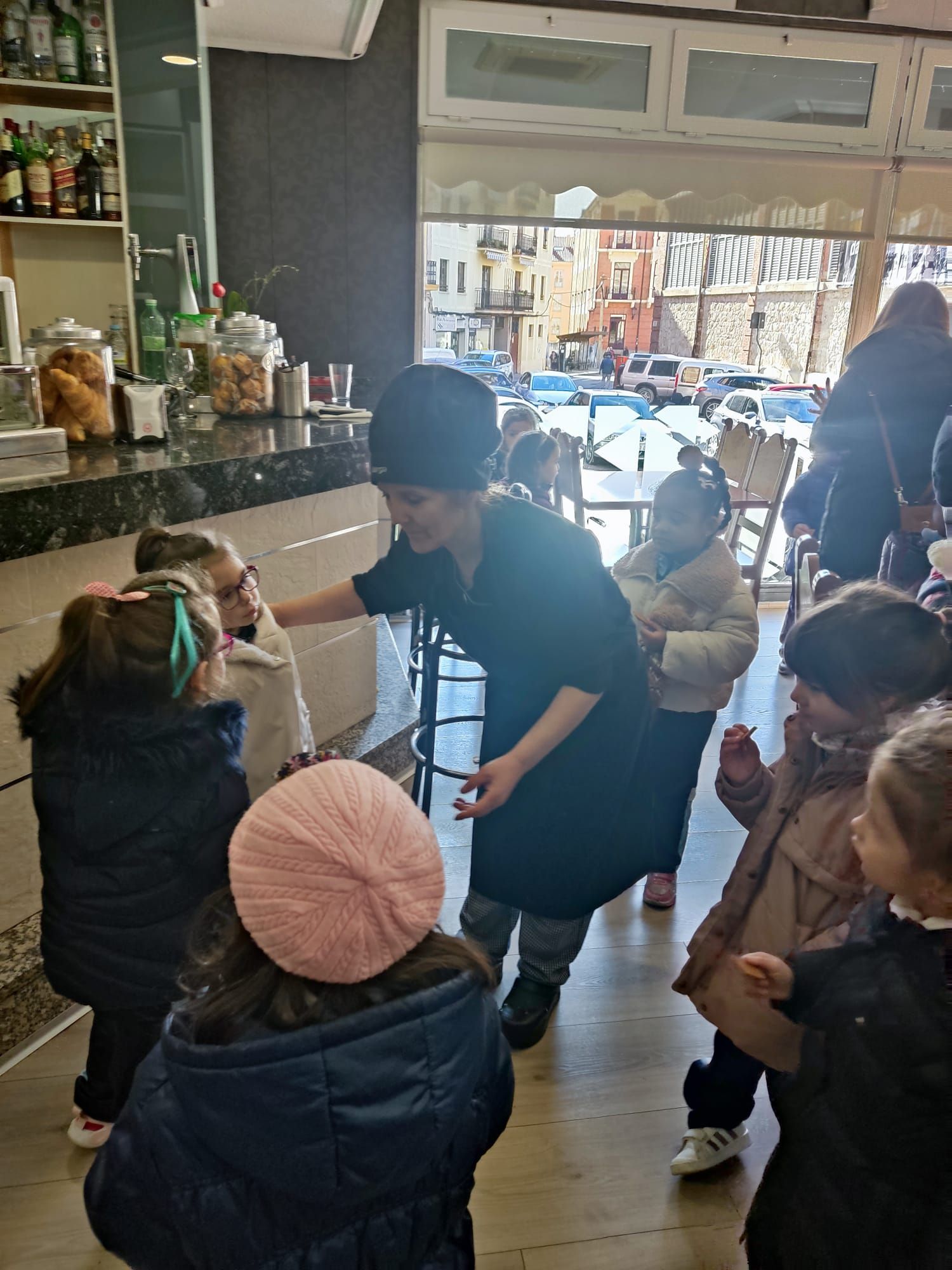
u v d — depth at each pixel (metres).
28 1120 1.58
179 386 2.52
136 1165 0.79
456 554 1.39
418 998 0.75
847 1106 0.87
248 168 3.75
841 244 4.34
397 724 2.72
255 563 2.15
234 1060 0.72
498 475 3.27
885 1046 0.83
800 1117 0.97
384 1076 0.74
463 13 3.67
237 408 2.58
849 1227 0.87
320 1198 0.76
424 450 1.15
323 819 0.72
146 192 3.41
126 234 3.35
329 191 3.83
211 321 2.79
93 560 1.78
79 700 1.09
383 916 0.71
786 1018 1.19
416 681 3.28
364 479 2.26
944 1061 0.80
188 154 3.43
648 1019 1.89
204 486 1.74
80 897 1.17
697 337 4.52
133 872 1.15
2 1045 1.69
